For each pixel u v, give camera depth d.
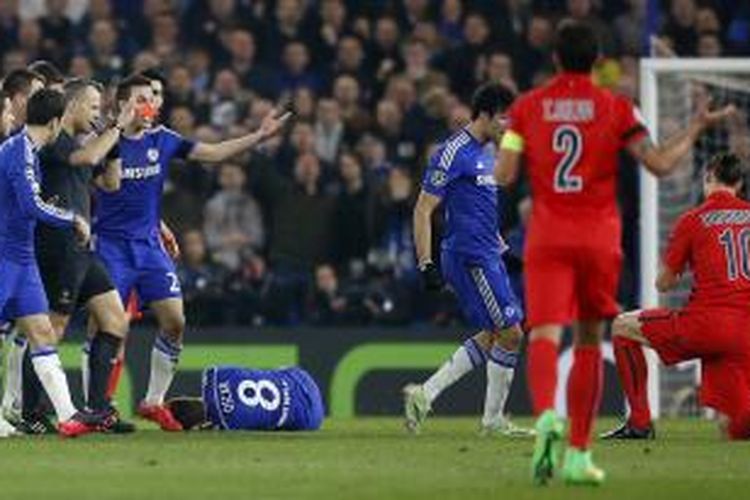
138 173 45.59
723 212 44.28
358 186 64.75
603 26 70.19
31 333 42.47
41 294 42.38
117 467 35.16
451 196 45.03
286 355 60.38
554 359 31.91
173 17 70.75
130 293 46.12
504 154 32.56
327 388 60.50
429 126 65.75
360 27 69.25
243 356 60.22
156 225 46.28
